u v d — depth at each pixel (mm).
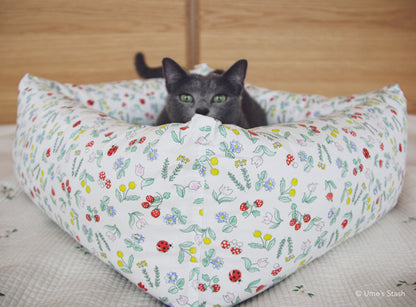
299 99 1399
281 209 669
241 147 641
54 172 840
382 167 907
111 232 705
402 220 1010
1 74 1855
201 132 618
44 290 729
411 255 849
